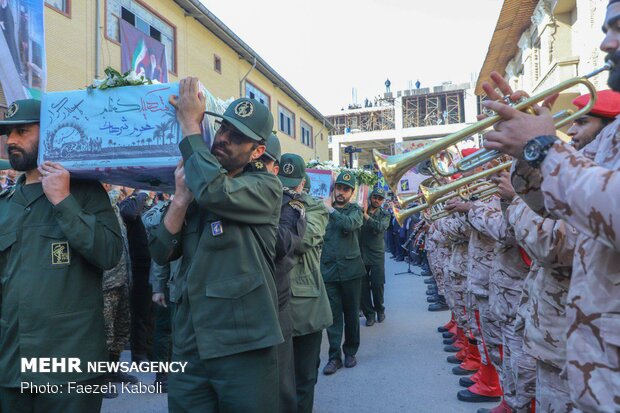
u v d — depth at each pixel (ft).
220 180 6.57
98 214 8.18
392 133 127.65
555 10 42.11
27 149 7.93
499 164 8.47
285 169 12.15
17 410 7.70
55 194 7.48
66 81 35.50
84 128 7.62
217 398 6.94
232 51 63.31
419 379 15.19
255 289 6.88
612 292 4.17
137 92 7.41
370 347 19.19
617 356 4.09
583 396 4.28
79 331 7.72
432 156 6.01
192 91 6.98
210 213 7.06
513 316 9.67
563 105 37.88
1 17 25.54
